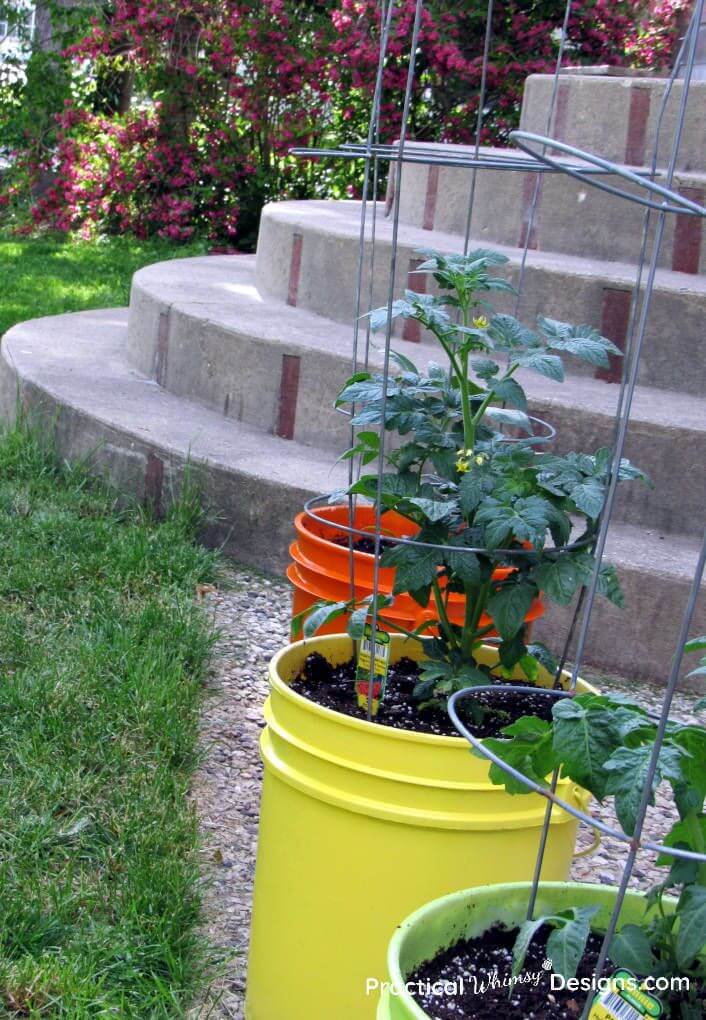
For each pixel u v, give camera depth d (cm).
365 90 1148
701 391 468
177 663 342
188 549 436
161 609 380
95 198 1259
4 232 1309
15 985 213
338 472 461
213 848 271
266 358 502
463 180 591
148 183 1255
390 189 664
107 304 900
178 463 467
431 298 206
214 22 1201
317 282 572
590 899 166
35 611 379
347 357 477
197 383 539
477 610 212
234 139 1240
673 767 139
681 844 152
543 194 552
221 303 577
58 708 309
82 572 407
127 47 1242
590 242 540
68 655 341
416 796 180
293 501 441
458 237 591
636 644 390
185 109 1244
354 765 183
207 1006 222
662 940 152
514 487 196
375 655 200
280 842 195
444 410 213
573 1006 152
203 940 236
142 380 577
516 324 204
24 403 550
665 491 423
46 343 639
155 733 305
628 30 1077
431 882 183
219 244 1249
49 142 1331
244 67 1242
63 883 247
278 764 193
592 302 480
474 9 1106
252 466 456
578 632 396
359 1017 190
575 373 487
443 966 158
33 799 273
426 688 209
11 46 1569
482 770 180
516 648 205
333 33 1167
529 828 184
